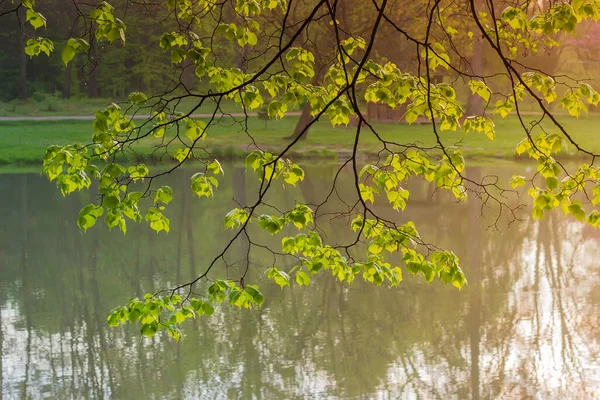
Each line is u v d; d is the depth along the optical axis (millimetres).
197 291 15234
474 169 33562
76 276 16625
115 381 10578
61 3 62094
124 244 19953
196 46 6137
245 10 6441
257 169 6086
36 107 61125
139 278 16391
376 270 6172
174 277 16422
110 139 5719
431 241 19656
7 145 40250
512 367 11008
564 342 12047
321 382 10422
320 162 38000
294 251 6410
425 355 11492
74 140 42344
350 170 34719
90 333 12758
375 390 10031
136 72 64375
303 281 6367
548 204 5836
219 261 17906
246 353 11656
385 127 51844
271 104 6328
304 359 11336
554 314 13531
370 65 6125
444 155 5930
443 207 24828
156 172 33281
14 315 13812
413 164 6078
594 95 5633
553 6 5379
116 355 11688
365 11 35312
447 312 13633
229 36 6133
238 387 10328
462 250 18688
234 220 5918
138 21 57094
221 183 31266
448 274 6078
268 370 10883
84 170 5688
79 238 20750
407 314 13570
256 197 27406
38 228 22047
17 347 12086
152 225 6109
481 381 10438
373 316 13406
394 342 12055
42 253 18938
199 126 6023
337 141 43906
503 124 53406
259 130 48094
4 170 35188
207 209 25125
